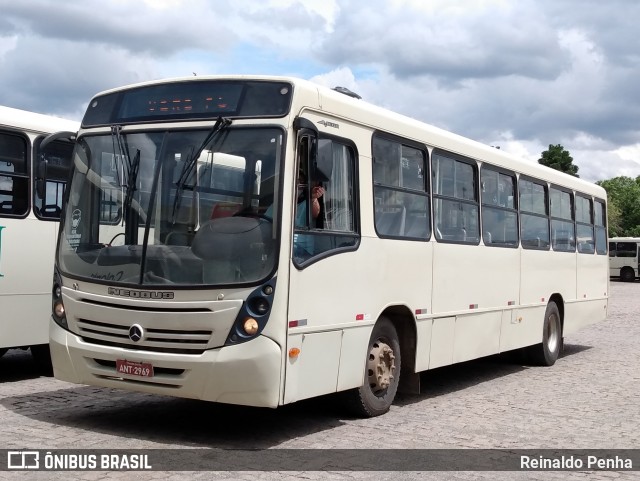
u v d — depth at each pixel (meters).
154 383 7.25
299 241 7.39
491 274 11.80
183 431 7.81
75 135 8.39
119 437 7.44
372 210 8.71
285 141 7.27
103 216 7.75
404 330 9.62
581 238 16.09
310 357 7.53
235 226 7.17
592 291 16.69
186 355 7.05
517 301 12.82
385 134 9.09
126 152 7.77
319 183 7.79
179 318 7.09
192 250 7.21
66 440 7.24
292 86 7.46
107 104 8.16
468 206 11.14
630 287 48.38
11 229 10.26
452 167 10.77
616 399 10.82
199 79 7.73
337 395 8.71
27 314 10.47
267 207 7.18
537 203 13.84
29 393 9.62
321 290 7.70
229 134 7.43
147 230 7.43
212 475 6.32
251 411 8.91
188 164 7.46
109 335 7.47
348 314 8.17
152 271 7.28
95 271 7.60
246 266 7.07
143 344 7.25
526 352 14.20
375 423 8.60
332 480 6.36
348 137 8.36
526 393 11.16
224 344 6.99
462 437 8.12
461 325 10.81
